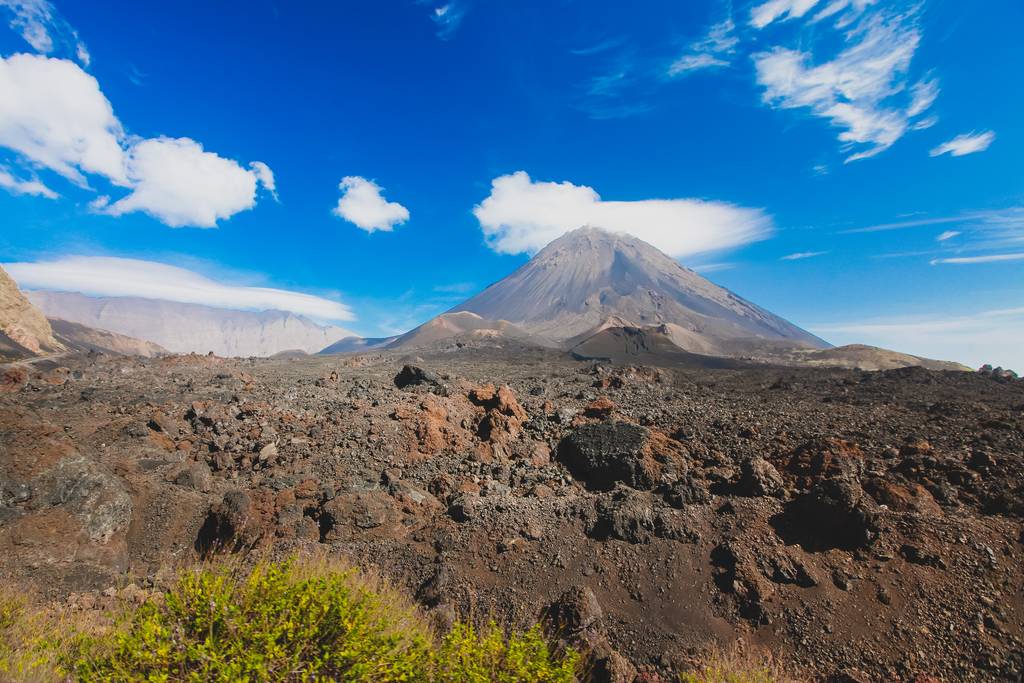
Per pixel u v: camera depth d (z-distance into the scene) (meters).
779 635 7.04
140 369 27.50
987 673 6.18
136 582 8.12
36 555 7.88
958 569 7.29
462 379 23.25
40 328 83.50
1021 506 8.21
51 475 8.84
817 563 7.84
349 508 9.97
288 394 19.58
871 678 6.34
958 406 16.02
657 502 9.75
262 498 10.33
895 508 8.60
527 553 8.80
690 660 6.75
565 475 12.06
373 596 4.69
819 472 10.27
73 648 4.77
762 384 28.61
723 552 8.25
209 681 3.58
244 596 4.14
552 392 23.09
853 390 23.25
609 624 7.52
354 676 3.86
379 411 16.14
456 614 7.73
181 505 9.89
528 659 4.54
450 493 11.35
